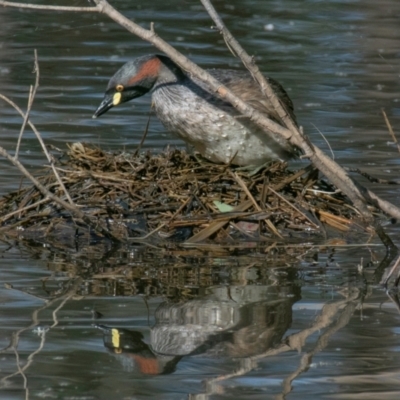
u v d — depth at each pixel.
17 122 15.77
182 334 8.25
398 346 8.05
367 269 10.06
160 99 11.97
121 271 9.92
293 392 7.22
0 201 11.84
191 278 9.70
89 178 11.64
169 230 11.05
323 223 11.39
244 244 10.85
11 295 9.11
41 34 22.02
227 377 7.47
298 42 21.89
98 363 7.65
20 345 7.93
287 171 12.12
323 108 16.94
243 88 11.88
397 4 25.22
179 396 7.15
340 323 8.52
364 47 21.55
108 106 12.23
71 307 8.78
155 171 11.80
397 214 10.66
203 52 20.81
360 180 13.24
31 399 7.05
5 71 19.06
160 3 24.94
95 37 21.97
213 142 11.81
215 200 11.31
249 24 23.31
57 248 10.72
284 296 9.19
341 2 25.27
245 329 8.34
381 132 15.65
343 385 7.34
